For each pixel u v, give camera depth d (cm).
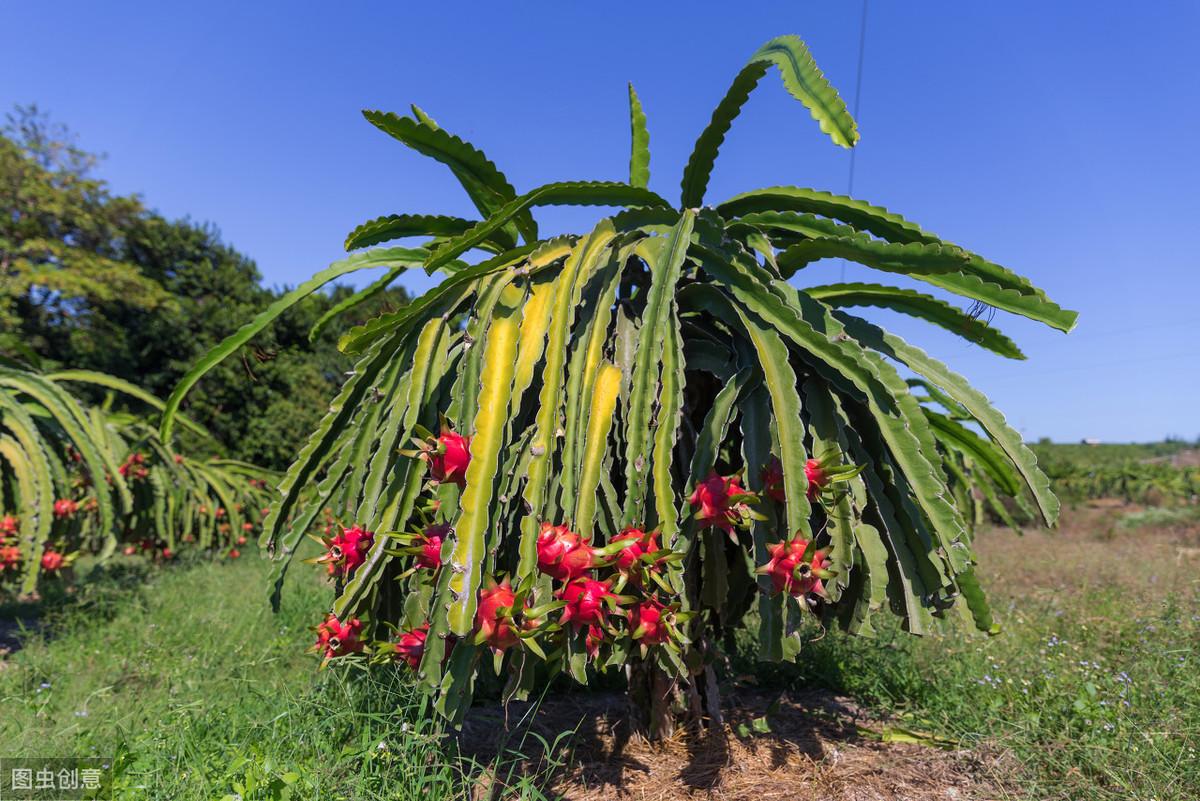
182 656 378
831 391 195
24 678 342
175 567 755
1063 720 254
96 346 1543
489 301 187
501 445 159
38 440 409
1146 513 1254
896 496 191
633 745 247
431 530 161
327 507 218
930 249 170
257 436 1405
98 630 449
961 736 253
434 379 195
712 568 205
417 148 212
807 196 208
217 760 214
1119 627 404
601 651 171
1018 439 193
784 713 286
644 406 172
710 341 214
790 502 158
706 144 220
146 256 1758
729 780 222
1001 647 357
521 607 134
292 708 239
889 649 328
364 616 199
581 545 142
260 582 616
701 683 260
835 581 179
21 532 391
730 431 230
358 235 210
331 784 198
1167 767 215
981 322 200
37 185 1486
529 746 255
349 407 211
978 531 1077
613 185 212
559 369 173
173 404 230
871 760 237
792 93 173
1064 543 938
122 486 468
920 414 188
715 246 204
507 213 196
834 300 245
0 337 487
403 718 224
